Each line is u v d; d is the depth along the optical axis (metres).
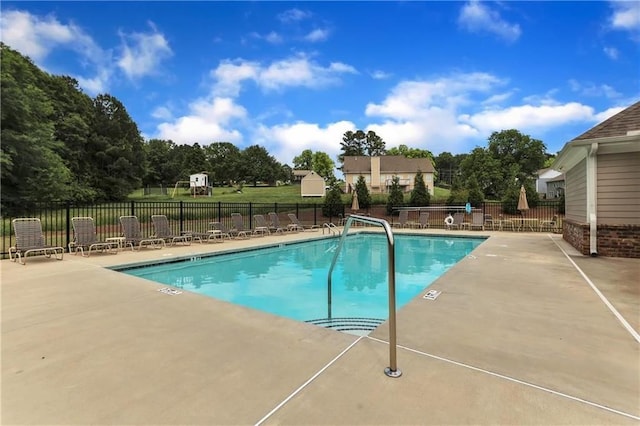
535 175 44.91
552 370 2.39
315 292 6.04
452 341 2.90
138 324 3.36
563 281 5.18
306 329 3.20
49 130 21.00
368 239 13.34
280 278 7.15
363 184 24.56
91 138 31.48
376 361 2.52
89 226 8.19
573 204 9.96
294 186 58.25
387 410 1.91
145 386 2.19
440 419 1.83
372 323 4.39
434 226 17.16
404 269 8.09
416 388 2.13
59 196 20.70
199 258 8.34
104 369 2.42
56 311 3.78
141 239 8.95
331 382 2.21
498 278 5.38
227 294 5.89
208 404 1.98
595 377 2.29
